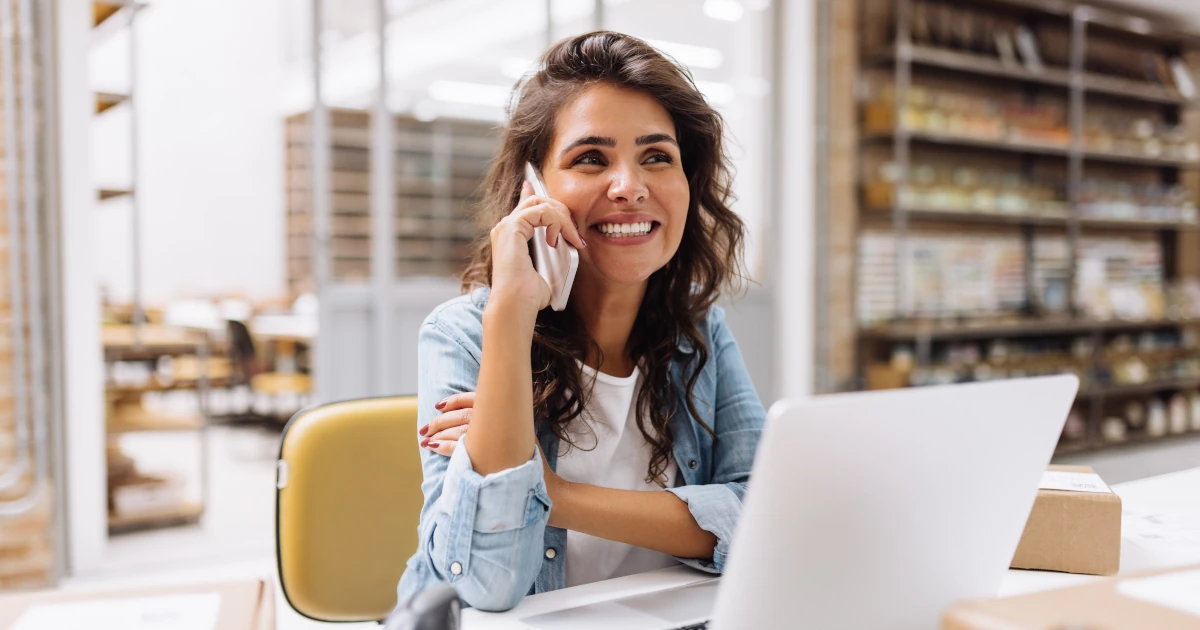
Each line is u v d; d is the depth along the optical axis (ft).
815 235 15.52
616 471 3.89
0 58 9.39
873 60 15.69
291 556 4.22
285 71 23.26
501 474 2.98
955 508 2.39
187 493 14.17
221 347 19.49
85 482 10.11
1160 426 18.81
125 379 12.99
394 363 12.81
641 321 4.06
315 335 12.31
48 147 9.70
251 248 24.45
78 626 2.54
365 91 12.50
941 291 16.62
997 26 17.03
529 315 3.16
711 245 4.08
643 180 3.57
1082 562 3.49
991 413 2.34
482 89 13.61
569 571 3.72
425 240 13.41
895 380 15.79
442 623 2.11
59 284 9.93
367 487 4.36
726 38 15.26
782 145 15.83
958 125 16.02
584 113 3.58
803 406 1.99
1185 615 1.92
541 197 3.43
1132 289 18.75
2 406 9.52
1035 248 17.81
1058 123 17.51
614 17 14.19
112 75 12.40
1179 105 19.36
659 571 3.49
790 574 2.17
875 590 2.34
